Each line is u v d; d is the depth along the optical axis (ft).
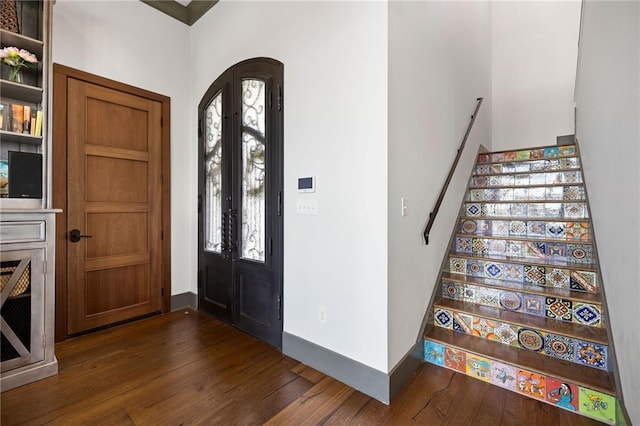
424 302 7.72
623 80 4.80
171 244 11.12
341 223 6.75
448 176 8.79
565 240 8.39
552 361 6.24
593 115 7.45
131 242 10.09
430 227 7.59
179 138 11.34
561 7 14.28
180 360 7.57
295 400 6.04
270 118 8.41
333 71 6.90
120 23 9.80
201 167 11.12
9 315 6.37
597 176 6.99
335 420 5.48
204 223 11.04
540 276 7.86
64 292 8.66
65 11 8.67
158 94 10.73
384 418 5.52
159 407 5.80
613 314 5.50
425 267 7.80
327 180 7.02
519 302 7.50
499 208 10.32
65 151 8.66
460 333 7.62
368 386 6.22
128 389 6.35
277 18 8.27
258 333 8.80
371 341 6.24
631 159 4.42
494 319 7.15
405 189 6.80
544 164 11.30
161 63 10.84
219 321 10.15
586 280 7.24
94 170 9.25
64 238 8.65
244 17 9.33
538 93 14.69
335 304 6.88
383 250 6.06
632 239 4.37
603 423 5.27
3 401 5.90
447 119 9.33
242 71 9.30
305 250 7.52
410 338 6.97
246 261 9.13
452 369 7.04
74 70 8.81
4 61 7.06
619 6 5.01
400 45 6.55
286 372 7.07
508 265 8.35
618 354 5.16
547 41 14.53
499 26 15.62
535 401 5.90
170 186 11.08
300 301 7.64
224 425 5.35
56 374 6.87
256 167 8.95
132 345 8.38
